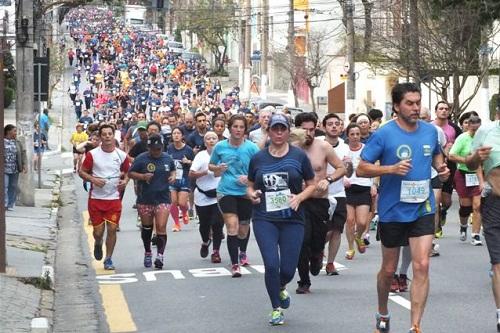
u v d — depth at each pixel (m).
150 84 112.94
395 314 15.45
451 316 15.31
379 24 64.88
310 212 17.14
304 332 14.44
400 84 13.09
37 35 44.31
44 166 57.03
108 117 79.69
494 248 14.17
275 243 14.71
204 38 130.62
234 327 14.99
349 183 21.06
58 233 29.08
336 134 19.52
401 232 13.00
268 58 107.31
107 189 21.11
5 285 18.39
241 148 19.66
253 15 107.31
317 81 89.69
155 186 21.16
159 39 154.12
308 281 17.50
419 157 12.91
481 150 14.12
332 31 94.25
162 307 16.95
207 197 21.84
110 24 180.00
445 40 46.91
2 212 19.77
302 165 14.83
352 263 21.05
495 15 37.59
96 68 115.94
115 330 15.29
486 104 50.31
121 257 23.41
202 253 22.42
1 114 19.64
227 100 89.38
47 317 16.36
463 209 23.84
